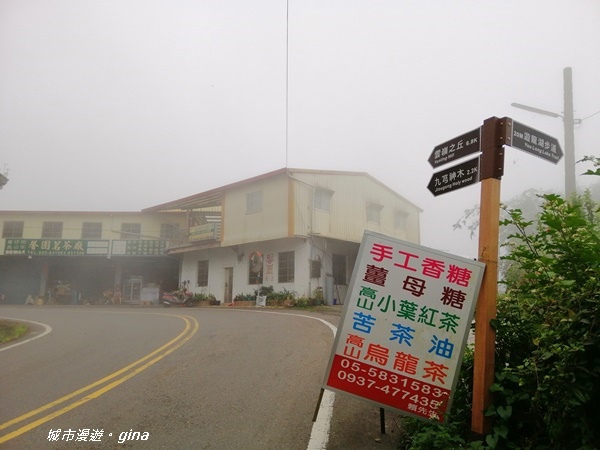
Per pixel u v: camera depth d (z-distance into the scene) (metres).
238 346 8.88
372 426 4.59
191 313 17.83
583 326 3.15
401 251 4.12
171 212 30.36
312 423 4.69
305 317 14.20
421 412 3.88
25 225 30.78
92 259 30.64
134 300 31.42
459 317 3.91
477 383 3.69
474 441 3.51
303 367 6.97
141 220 30.70
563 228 3.47
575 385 2.94
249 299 22.00
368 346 4.02
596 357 3.07
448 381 3.87
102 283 32.25
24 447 4.23
